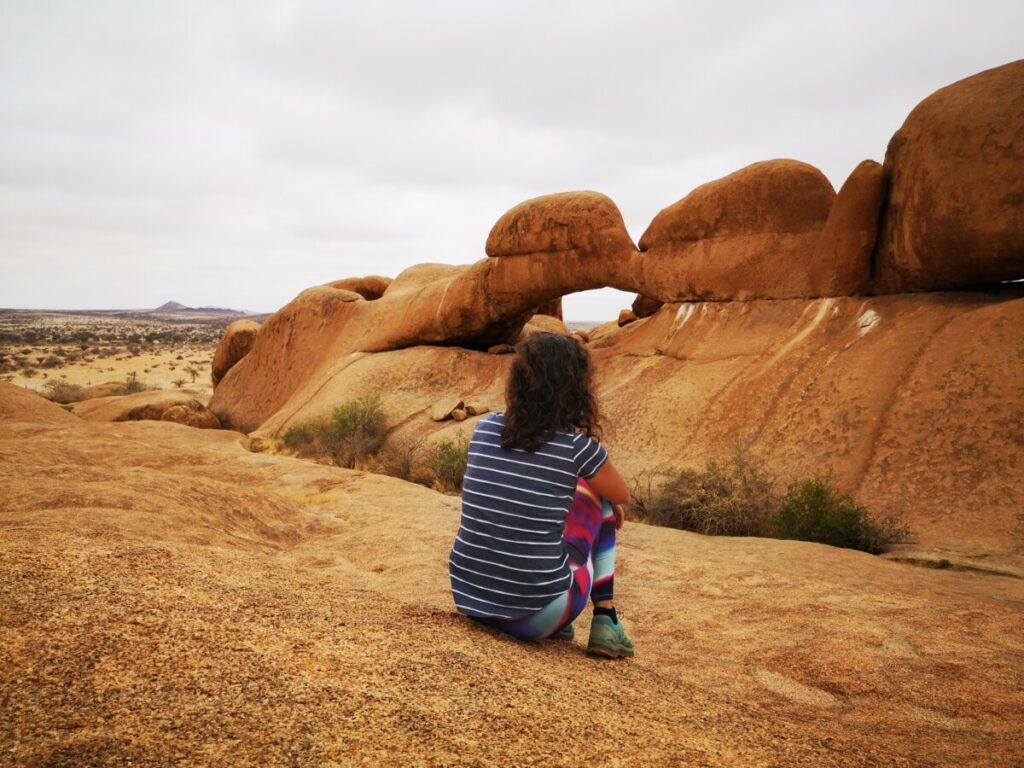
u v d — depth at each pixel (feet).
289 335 93.40
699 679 11.45
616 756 6.02
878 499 32.81
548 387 9.04
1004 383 33.83
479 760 5.55
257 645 7.13
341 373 77.66
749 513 34.12
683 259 56.13
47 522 12.16
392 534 22.56
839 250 47.14
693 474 38.32
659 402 48.98
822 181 51.11
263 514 22.47
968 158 38.70
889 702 10.29
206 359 240.53
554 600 9.26
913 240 42.11
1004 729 9.05
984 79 39.81
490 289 69.31
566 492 9.16
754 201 52.42
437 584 16.85
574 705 7.24
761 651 13.00
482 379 67.77
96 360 218.79
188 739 5.11
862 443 36.35
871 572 20.15
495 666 8.01
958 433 33.42
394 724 5.95
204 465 34.88
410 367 71.97
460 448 52.03
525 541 9.07
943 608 15.52
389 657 7.57
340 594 10.07
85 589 7.66
